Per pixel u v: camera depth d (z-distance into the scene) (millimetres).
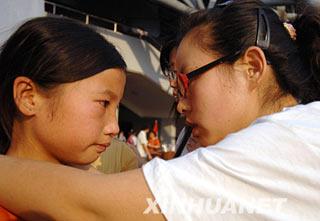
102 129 961
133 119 13273
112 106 988
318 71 1058
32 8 3084
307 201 769
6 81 979
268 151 786
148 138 9062
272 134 805
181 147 1480
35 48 936
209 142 1050
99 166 2057
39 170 841
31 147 964
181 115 1187
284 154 782
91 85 929
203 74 1021
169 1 5883
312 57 1063
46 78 914
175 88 1179
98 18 8531
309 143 783
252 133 820
